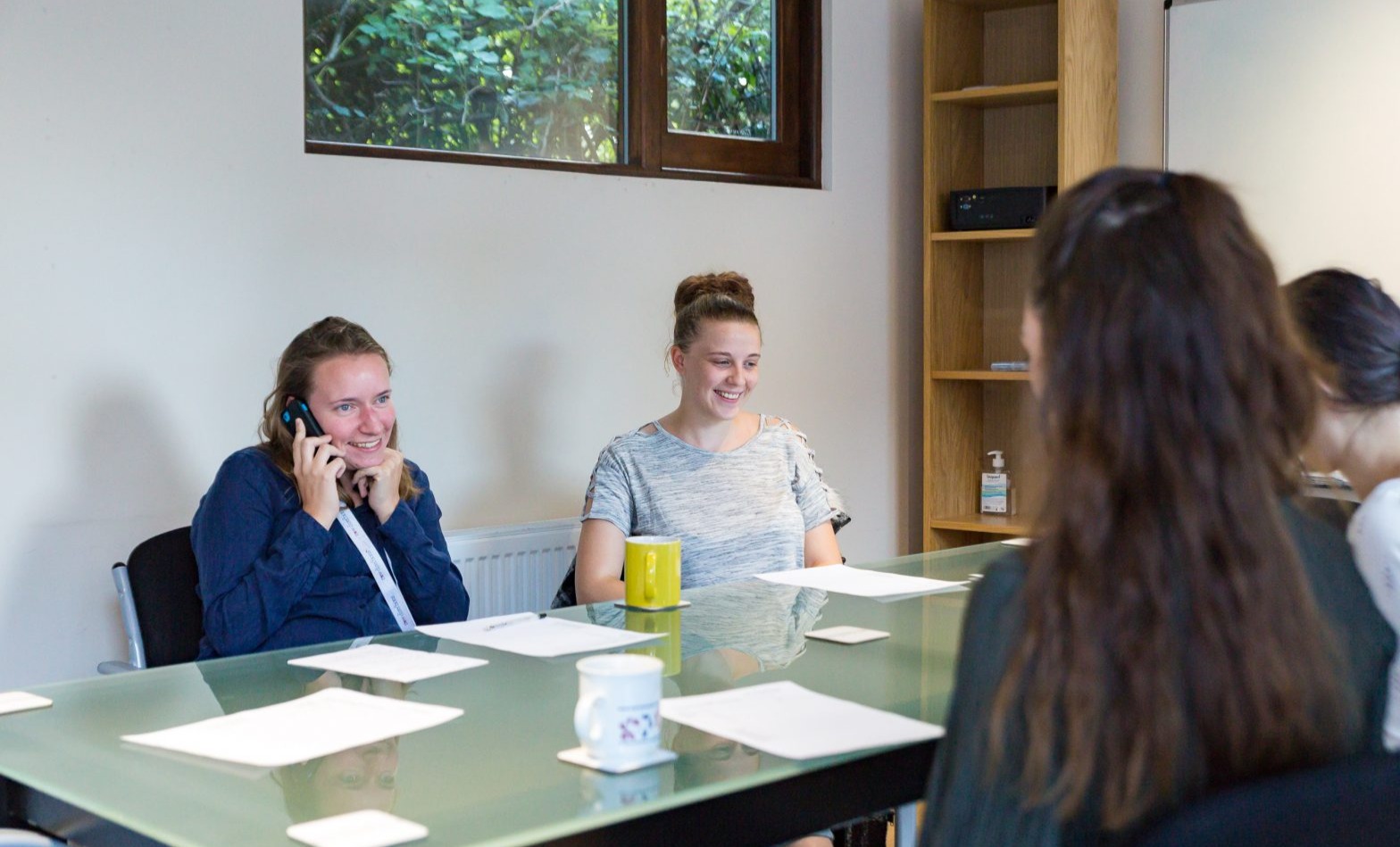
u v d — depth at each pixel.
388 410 2.28
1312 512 1.06
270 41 2.84
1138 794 0.82
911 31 4.19
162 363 2.72
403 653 1.70
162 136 2.70
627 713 1.21
